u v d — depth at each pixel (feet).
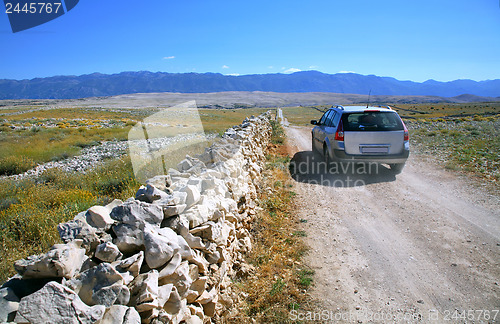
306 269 12.00
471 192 20.77
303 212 18.21
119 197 18.43
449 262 12.27
